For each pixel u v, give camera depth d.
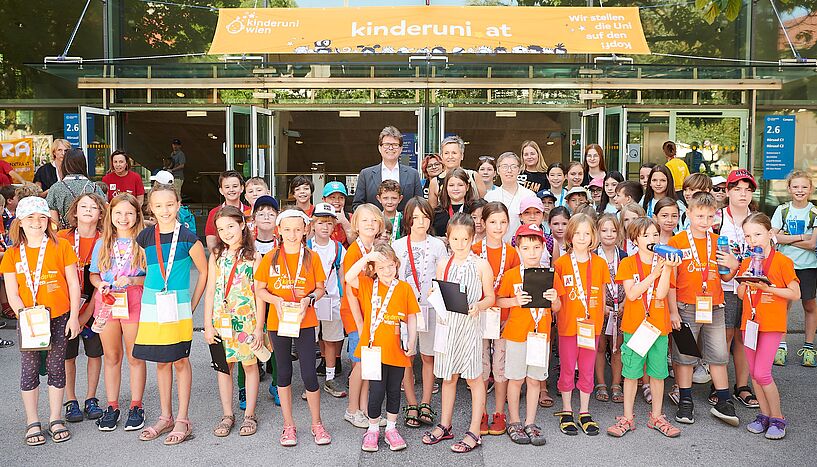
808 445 4.96
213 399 6.05
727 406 5.38
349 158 14.80
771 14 13.66
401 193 6.76
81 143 12.62
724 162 13.36
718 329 5.43
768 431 5.11
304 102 13.27
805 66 11.84
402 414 5.68
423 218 5.50
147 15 13.75
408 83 12.90
